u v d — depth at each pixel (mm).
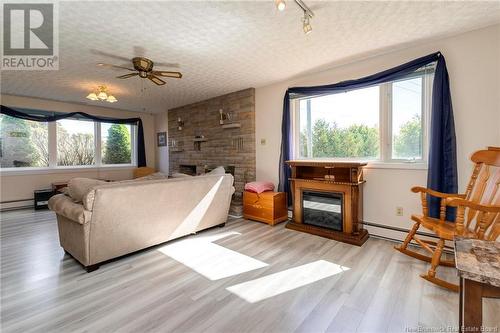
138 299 1736
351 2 1877
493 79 2240
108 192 2119
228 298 1740
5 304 1677
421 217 2250
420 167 2641
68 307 1646
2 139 4543
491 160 1956
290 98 3760
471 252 997
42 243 2840
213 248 2672
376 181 2971
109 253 2248
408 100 2775
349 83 3070
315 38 2465
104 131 5883
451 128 2387
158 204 2531
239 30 2285
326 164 2984
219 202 3285
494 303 1612
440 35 2426
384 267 2172
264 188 3791
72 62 3008
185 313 1581
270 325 1461
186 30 2268
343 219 2914
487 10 2002
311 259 2363
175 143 6004
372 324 1455
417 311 1564
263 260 2357
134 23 2135
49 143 5023
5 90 4203
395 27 2262
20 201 4652
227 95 4629
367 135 3115
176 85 4059
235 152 4559
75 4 1851
